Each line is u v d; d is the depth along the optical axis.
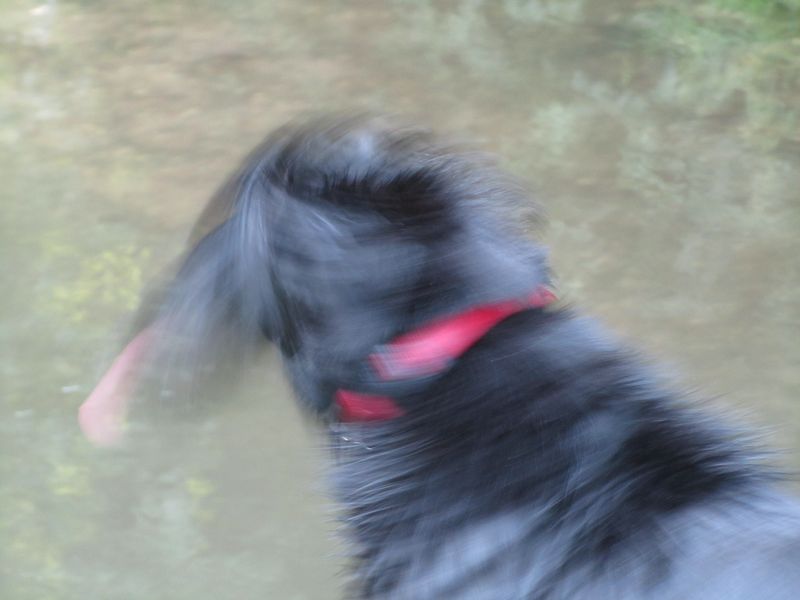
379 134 2.48
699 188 6.09
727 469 2.20
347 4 8.45
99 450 4.63
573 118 6.80
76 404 4.77
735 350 4.95
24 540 4.28
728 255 5.57
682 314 5.18
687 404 2.33
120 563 4.18
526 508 2.16
